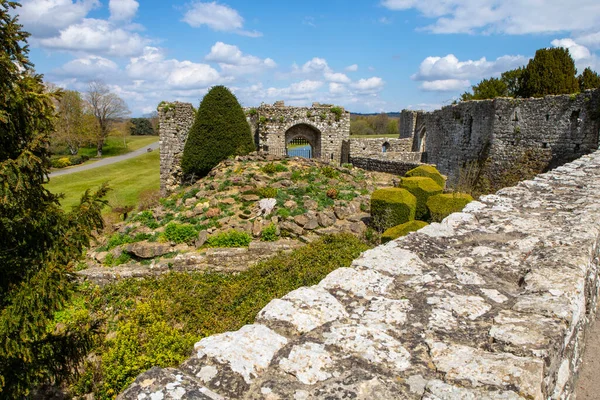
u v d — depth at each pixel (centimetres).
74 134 5375
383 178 1939
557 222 489
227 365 228
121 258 1234
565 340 265
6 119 578
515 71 3459
